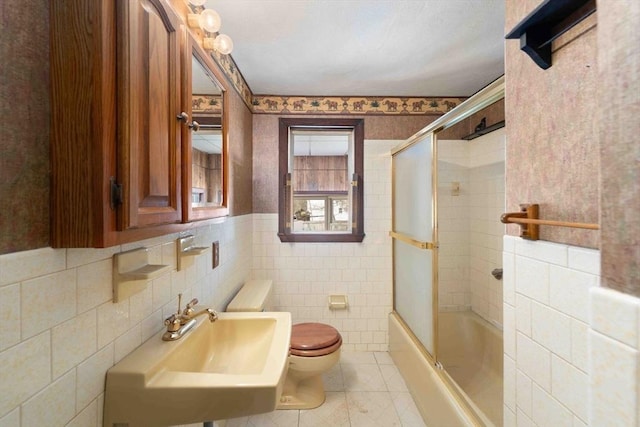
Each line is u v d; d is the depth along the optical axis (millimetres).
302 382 1759
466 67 1887
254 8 1320
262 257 2326
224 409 711
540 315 789
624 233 313
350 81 2096
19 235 481
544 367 773
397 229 2271
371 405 1691
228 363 1080
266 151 2322
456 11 1353
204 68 1062
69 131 520
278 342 965
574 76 673
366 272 2350
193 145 969
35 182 505
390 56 1748
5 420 462
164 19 721
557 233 736
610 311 319
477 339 2031
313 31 1496
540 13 678
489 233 2047
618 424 305
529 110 826
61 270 561
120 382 694
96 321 661
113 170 541
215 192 1220
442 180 2217
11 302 470
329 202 2855
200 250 1102
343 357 2236
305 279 2336
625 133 314
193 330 968
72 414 592
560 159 717
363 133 2352
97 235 519
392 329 2217
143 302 851
